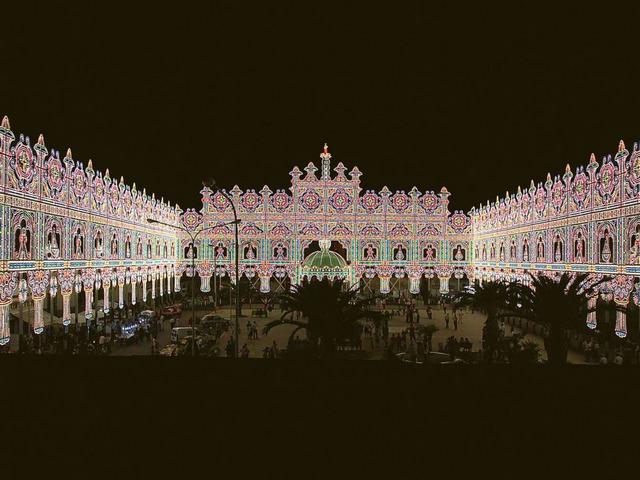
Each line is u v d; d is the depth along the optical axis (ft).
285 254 195.93
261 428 24.22
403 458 23.06
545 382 25.38
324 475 22.80
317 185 193.88
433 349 104.27
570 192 114.83
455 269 195.00
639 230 88.07
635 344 82.02
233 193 192.65
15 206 82.99
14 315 123.34
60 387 25.91
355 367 26.78
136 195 146.10
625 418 23.32
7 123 80.69
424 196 195.31
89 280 112.78
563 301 72.08
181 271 192.13
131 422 24.58
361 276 193.06
